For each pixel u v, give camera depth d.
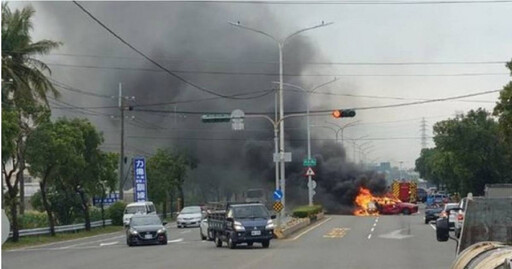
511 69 33.22
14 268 25.83
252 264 24.42
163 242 37.53
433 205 56.66
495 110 33.41
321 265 23.73
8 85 40.81
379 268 22.66
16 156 43.94
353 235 40.50
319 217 61.47
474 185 62.59
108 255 30.92
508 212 13.84
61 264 27.05
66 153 48.62
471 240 13.91
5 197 43.38
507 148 59.00
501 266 9.36
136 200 64.75
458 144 61.75
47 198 58.44
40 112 47.41
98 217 65.00
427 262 24.55
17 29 41.56
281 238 37.88
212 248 33.47
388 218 65.19
